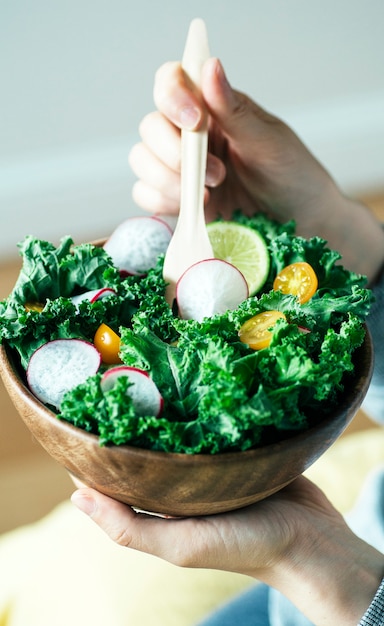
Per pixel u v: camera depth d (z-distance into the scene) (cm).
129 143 167
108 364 65
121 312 69
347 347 63
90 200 171
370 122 181
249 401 59
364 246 93
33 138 161
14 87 153
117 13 149
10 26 145
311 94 175
